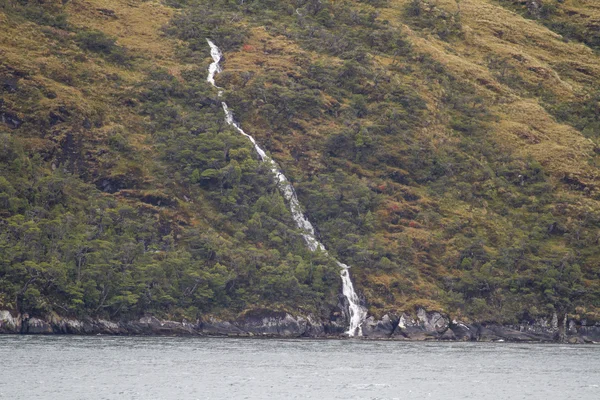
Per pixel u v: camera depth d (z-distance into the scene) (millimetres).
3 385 190375
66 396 181875
